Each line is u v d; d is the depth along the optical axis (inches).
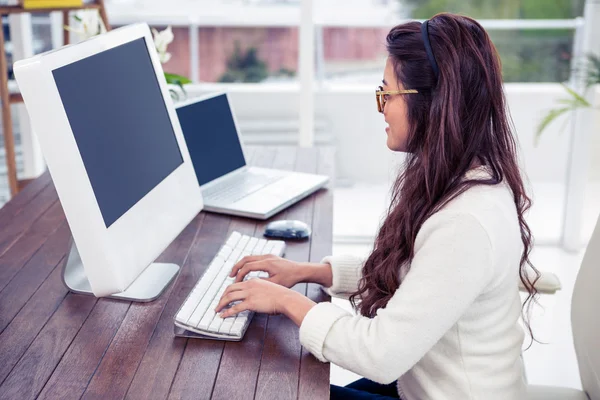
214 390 41.2
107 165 47.5
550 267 127.0
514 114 144.9
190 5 142.6
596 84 125.4
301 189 73.3
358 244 133.6
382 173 145.0
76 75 45.3
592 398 57.4
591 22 125.0
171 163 57.0
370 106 142.5
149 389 41.2
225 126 76.9
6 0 110.6
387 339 42.3
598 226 58.7
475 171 44.5
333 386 53.9
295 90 144.6
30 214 69.1
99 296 46.7
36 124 42.2
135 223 49.6
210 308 48.6
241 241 59.9
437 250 41.9
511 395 46.5
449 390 45.8
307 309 46.1
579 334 59.2
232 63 146.1
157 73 57.7
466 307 41.9
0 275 55.7
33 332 47.3
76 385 41.5
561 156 146.6
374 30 141.1
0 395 40.4
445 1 135.5
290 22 143.1
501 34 132.3
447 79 43.3
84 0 111.4
